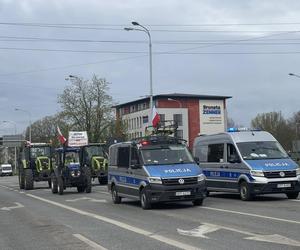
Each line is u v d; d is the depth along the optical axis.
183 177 17.58
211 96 124.25
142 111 122.25
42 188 37.53
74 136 38.56
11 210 19.72
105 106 79.31
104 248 10.34
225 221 13.60
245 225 12.71
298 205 17.12
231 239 10.78
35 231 13.45
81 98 78.75
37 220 15.95
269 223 12.91
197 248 9.91
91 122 78.38
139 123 123.31
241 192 19.83
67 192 30.55
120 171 20.45
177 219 14.56
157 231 12.40
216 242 10.49
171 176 17.53
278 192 19.11
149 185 17.66
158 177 17.53
